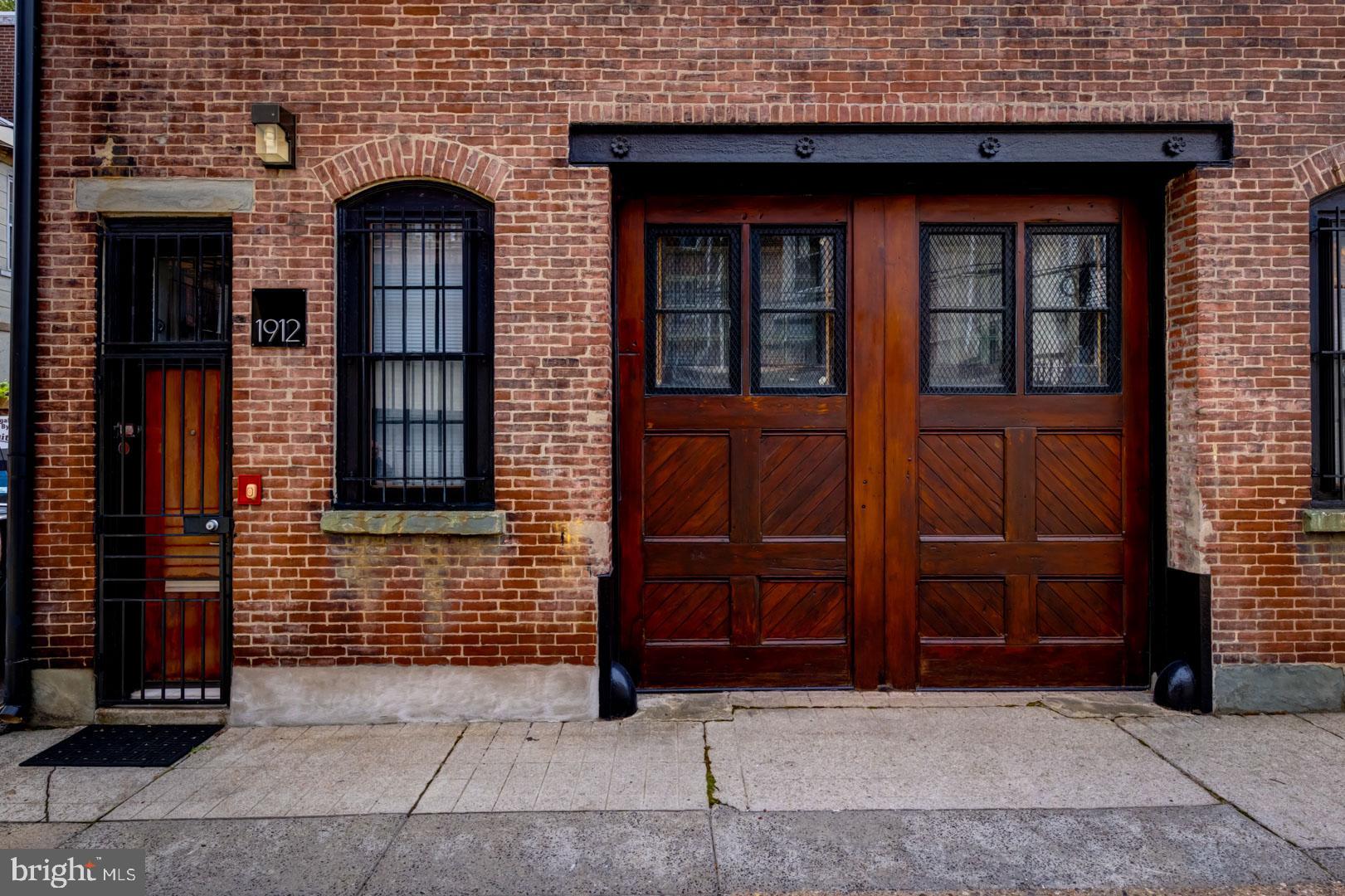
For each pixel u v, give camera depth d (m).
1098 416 5.48
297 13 5.09
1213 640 5.13
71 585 5.12
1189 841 3.60
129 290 5.25
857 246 5.46
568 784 4.19
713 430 5.48
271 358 5.09
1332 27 5.14
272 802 4.02
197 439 5.30
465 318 5.25
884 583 5.50
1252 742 4.66
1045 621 5.51
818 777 4.25
